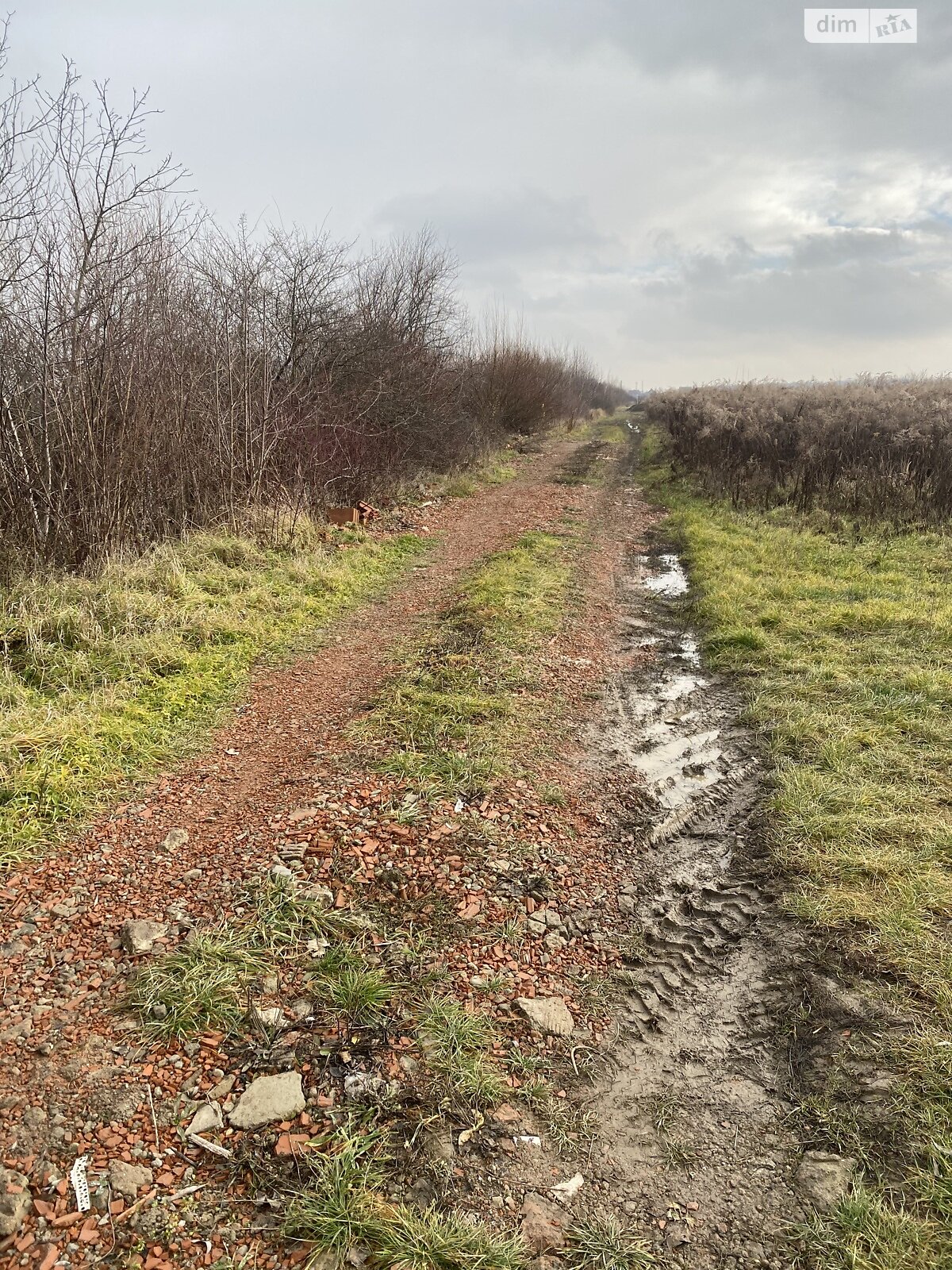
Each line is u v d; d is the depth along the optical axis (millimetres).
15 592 6328
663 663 7148
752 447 14250
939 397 15430
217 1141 2488
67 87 6734
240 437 10297
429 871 3865
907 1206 2387
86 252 6992
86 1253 2143
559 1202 2441
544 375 27844
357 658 6820
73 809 4203
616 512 14219
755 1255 2303
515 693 6031
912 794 4508
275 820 4172
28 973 3094
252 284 10602
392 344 14148
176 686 5766
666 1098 2844
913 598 7805
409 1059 2863
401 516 12352
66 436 7164
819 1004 3191
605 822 4555
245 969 3158
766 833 4363
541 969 3420
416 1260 2195
